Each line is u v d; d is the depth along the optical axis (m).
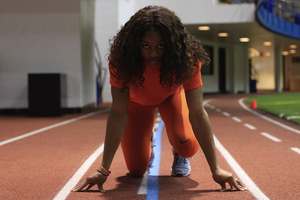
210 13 16.62
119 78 2.32
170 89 2.42
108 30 16.08
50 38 10.80
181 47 2.14
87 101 11.88
